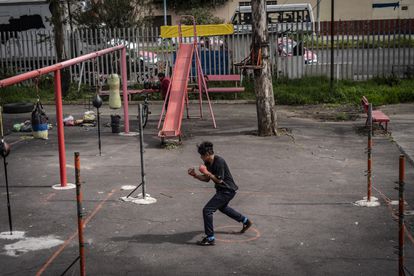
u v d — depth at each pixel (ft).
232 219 30.99
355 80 81.25
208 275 23.90
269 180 38.88
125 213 32.07
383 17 165.27
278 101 73.72
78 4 89.92
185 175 40.16
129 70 81.10
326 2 164.45
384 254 25.96
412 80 80.07
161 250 26.66
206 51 80.33
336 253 26.13
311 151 47.50
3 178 39.93
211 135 54.75
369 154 33.19
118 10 89.76
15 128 57.36
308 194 35.53
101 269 24.62
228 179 27.45
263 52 53.06
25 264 25.23
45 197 35.24
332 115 64.85
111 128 57.52
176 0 165.48
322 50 80.79
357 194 35.40
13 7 90.89
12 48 86.79
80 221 21.80
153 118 65.31
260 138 53.01
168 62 80.74
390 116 63.16
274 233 28.76
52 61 86.22
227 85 79.30
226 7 167.22
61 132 37.04
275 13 108.27
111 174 40.63
